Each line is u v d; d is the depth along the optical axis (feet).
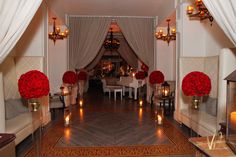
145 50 30.25
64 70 28.32
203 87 11.27
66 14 28.91
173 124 19.43
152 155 12.70
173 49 29.19
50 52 28.04
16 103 16.89
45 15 19.75
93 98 35.55
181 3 20.18
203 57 19.79
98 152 13.14
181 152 13.12
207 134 13.56
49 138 15.69
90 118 21.79
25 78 10.50
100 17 29.94
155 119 20.30
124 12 28.17
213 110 16.38
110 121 20.58
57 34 23.85
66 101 25.25
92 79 50.60
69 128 18.24
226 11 8.77
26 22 9.55
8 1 9.23
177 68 20.85
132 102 31.50
